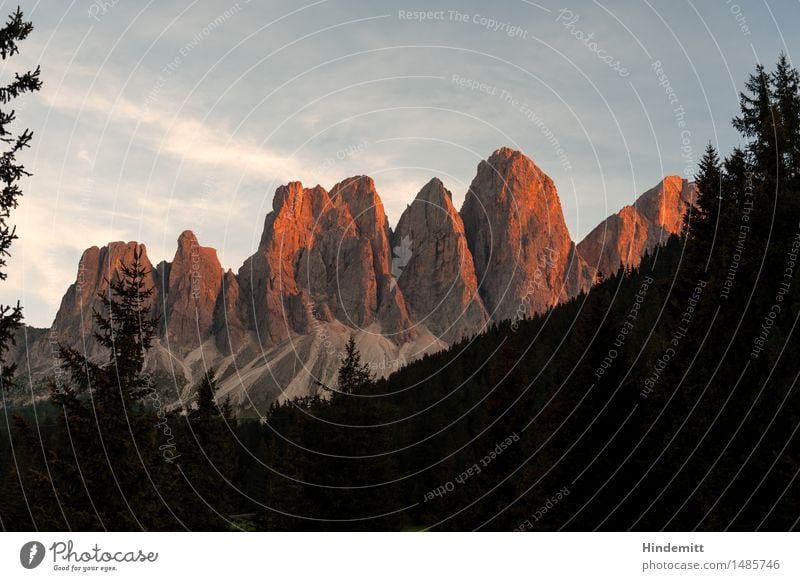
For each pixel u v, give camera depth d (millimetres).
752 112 32000
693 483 30297
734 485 26766
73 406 31750
